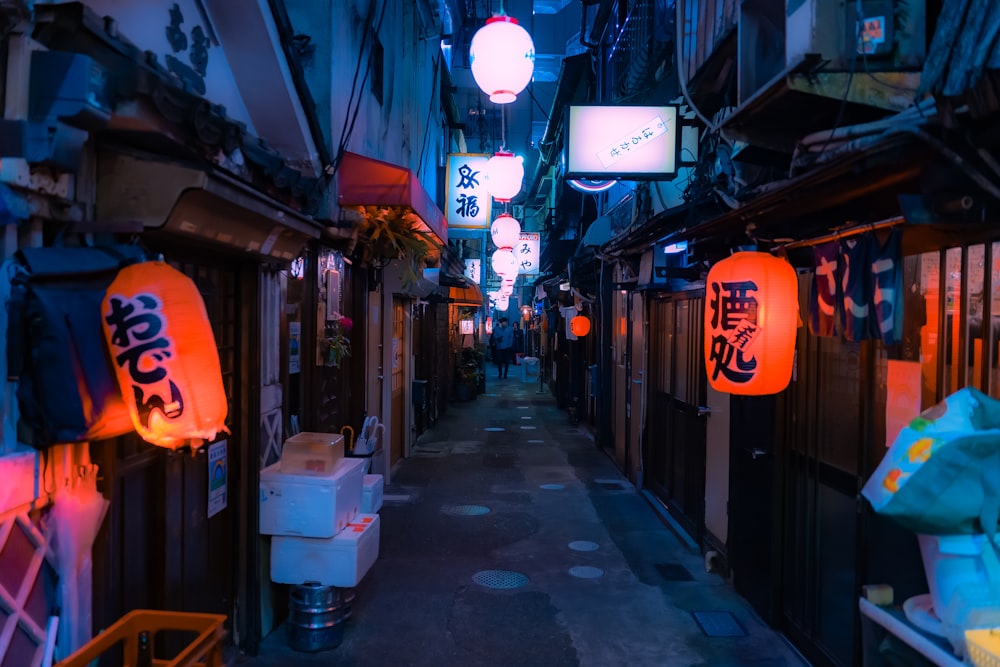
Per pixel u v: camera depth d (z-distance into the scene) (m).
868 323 3.16
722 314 3.70
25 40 2.36
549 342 22.03
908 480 2.12
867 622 2.55
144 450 3.51
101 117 2.51
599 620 5.06
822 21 3.15
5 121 2.30
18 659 2.33
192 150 3.10
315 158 5.20
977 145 2.19
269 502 4.53
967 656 1.97
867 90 3.18
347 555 4.54
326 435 4.86
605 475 9.95
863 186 2.89
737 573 5.57
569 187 15.38
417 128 10.70
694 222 5.94
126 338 2.42
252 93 4.70
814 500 4.46
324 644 4.55
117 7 3.22
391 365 9.40
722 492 6.07
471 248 25.39
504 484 9.34
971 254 2.95
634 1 8.41
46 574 2.50
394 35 8.75
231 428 4.52
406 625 4.95
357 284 7.65
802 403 4.64
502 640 4.73
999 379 2.76
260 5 4.19
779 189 3.12
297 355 5.38
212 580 4.29
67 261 2.48
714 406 6.30
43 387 2.36
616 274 10.40
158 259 2.84
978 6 2.47
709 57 4.71
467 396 18.97
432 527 7.34
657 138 6.62
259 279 4.52
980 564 2.12
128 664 2.59
